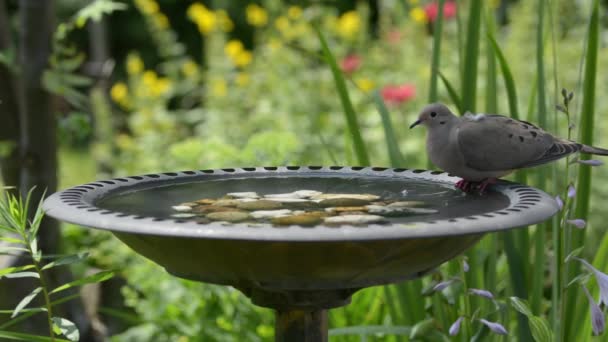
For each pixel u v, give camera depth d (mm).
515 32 11867
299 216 4012
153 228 3436
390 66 13594
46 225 6578
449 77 11844
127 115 15875
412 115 11453
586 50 5234
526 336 5367
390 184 5156
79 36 22438
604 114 10461
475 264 5543
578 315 5270
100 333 7422
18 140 6699
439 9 5785
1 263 6520
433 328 5199
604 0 14680
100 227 3582
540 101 5367
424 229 3391
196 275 4055
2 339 6078
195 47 25562
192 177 5273
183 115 13234
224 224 3463
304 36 13766
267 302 4242
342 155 10953
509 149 4641
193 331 7055
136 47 25219
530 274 5699
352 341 6539
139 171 10523
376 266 3736
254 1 24422
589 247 8047
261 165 8141
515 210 3834
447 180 5172
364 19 14211
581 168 5297
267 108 12188
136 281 7293
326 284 3848
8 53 6520
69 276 6949
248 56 13641
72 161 17750
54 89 6379
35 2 6379
